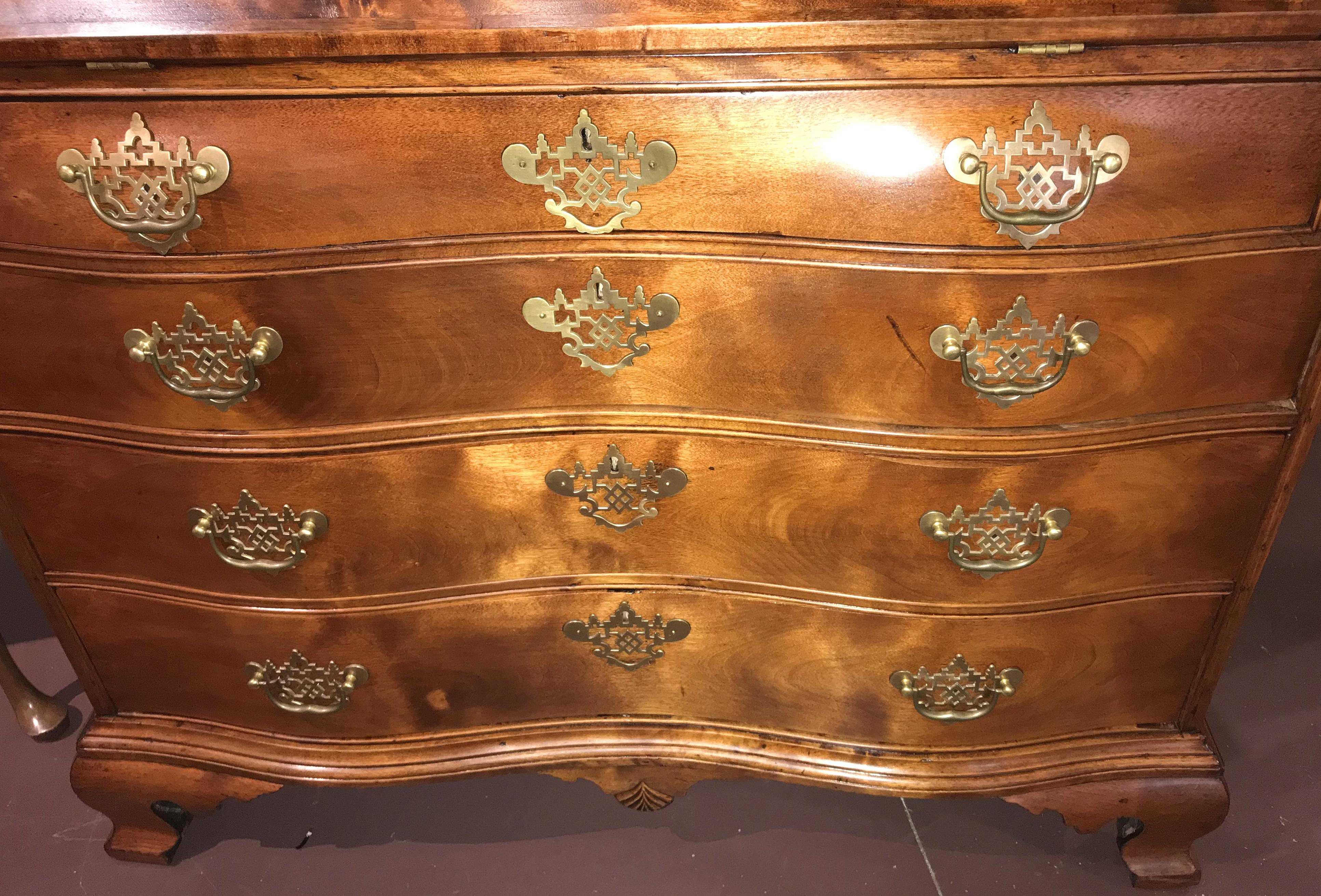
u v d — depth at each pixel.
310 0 0.95
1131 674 1.36
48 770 1.76
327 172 1.02
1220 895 1.51
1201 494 1.20
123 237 1.06
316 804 1.70
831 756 1.43
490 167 1.01
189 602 1.35
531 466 1.22
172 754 1.47
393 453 1.20
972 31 0.90
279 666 1.40
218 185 1.02
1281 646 1.89
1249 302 1.06
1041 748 1.42
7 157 1.02
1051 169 0.98
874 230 1.03
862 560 1.26
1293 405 1.14
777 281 1.07
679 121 0.98
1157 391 1.12
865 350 1.10
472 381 1.16
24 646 1.98
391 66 0.95
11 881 1.59
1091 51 0.93
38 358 1.16
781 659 1.37
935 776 1.41
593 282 1.08
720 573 1.30
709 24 0.91
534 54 0.94
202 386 1.14
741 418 1.17
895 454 1.17
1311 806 1.62
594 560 1.30
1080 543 1.23
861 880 1.56
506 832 1.65
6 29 0.95
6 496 1.27
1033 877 1.56
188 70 0.96
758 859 1.60
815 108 0.97
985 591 1.27
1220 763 1.40
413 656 1.38
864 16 0.91
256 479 1.22
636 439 1.20
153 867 1.61
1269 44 0.92
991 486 1.19
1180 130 0.97
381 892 1.56
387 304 1.09
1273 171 0.99
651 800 1.50
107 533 1.30
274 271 1.07
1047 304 1.06
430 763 1.46
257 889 1.57
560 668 1.40
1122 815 1.44
